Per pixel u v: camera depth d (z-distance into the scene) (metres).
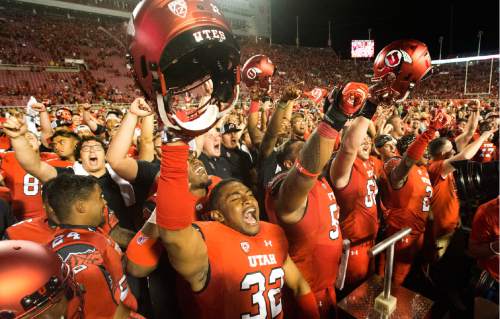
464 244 3.90
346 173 2.33
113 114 6.62
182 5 0.89
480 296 2.14
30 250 1.00
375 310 1.96
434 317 2.62
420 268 3.65
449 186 3.39
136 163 2.59
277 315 1.67
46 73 27.38
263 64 3.38
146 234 1.47
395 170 2.96
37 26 31.56
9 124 2.40
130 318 1.57
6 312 0.89
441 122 2.54
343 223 2.71
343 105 1.23
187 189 1.13
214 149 3.68
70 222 1.65
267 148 3.24
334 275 2.22
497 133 5.43
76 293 1.10
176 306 1.85
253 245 1.68
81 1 36.22
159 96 0.92
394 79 1.52
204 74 0.99
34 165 2.55
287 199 1.64
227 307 1.53
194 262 1.33
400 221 3.13
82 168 2.98
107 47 33.31
